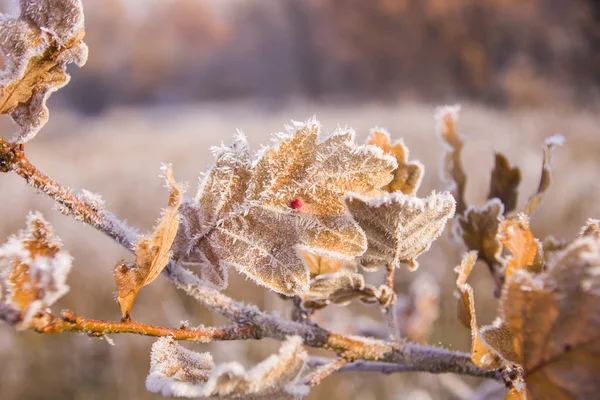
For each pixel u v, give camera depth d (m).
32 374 1.41
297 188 0.34
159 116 8.73
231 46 11.21
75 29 0.33
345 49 8.70
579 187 1.90
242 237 0.35
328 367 0.36
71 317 0.31
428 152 2.54
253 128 4.46
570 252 0.30
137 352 1.44
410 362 0.36
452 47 7.39
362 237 0.34
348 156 0.34
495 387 0.53
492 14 6.88
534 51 6.34
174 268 0.35
